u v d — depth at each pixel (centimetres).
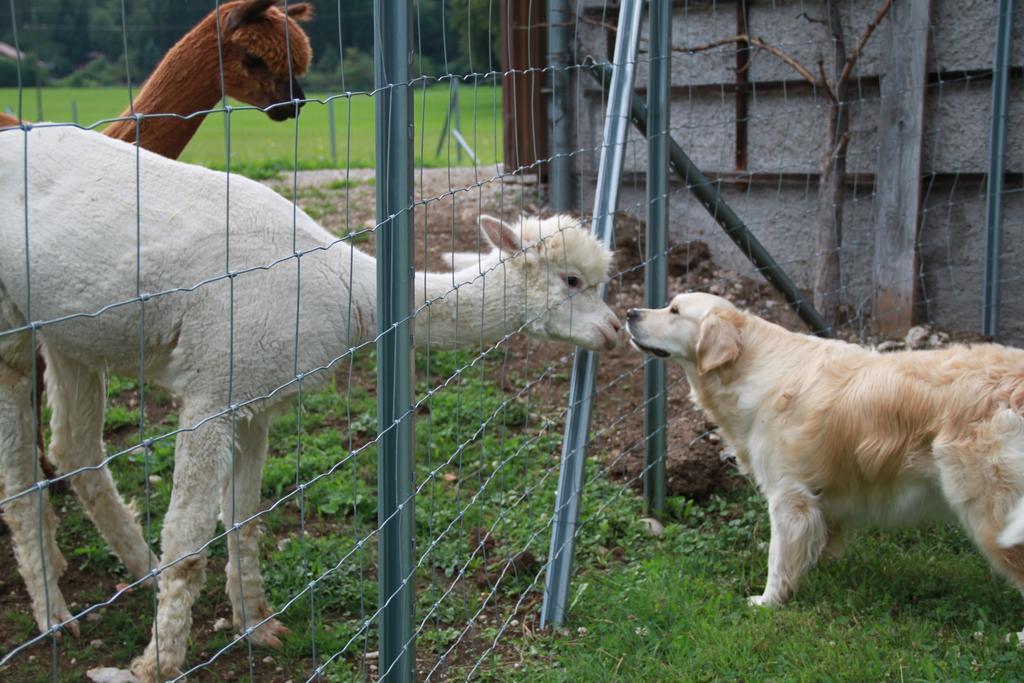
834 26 694
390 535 289
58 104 2202
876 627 385
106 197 345
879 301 721
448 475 530
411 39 263
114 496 426
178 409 611
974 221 702
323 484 526
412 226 274
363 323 376
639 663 366
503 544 461
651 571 433
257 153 1783
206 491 352
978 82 679
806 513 421
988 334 686
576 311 430
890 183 702
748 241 615
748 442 445
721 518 507
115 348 361
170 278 343
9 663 372
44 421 561
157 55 1856
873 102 725
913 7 669
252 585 399
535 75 880
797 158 770
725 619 399
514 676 362
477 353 666
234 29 586
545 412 605
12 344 368
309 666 379
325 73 1752
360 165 1445
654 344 463
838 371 423
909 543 473
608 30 825
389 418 283
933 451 390
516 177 930
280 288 350
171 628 352
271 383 355
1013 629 390
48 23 1700
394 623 294
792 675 354
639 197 854
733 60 787
